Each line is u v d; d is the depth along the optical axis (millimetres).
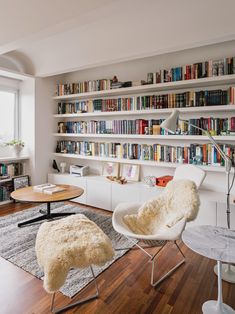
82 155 3914
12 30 2191
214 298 1668
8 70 3484
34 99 3916
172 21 2381
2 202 3740
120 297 1683
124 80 3605
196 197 2023
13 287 1780
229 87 2666
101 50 2977
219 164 2740
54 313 1524
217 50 2812
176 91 3139
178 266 2072
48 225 1855
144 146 3359
